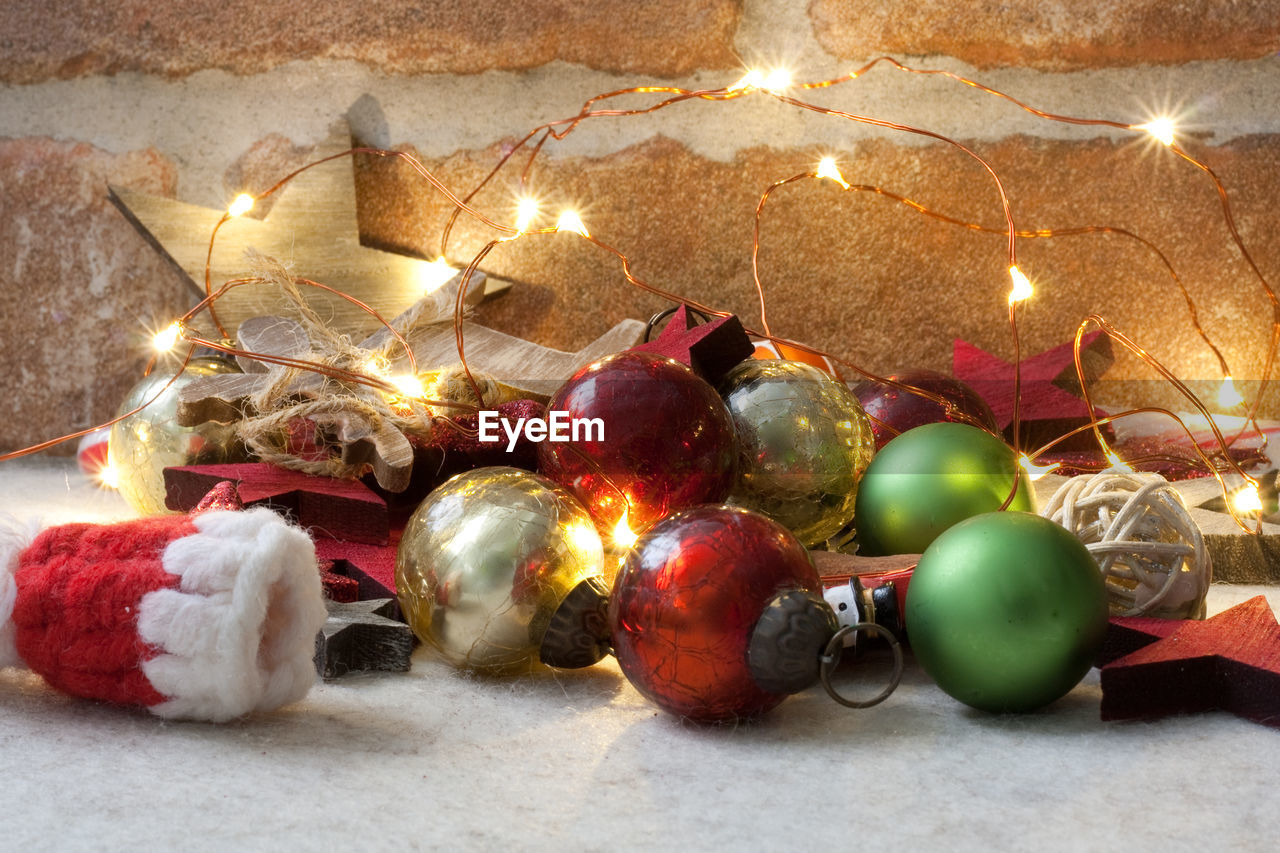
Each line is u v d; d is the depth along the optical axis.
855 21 0.62
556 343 0.65
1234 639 0.42
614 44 0.62
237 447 0.52
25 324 0.66
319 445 0.49
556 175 0.64
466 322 0.57
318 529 0.48
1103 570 0.43
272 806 0.37
